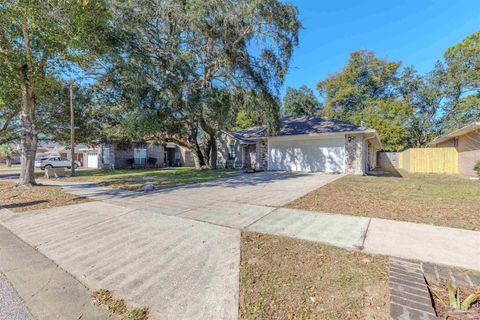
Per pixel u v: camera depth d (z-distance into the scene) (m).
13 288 2.48
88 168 24.06
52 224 4.64
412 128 25.16
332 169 13.70
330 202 5.80
